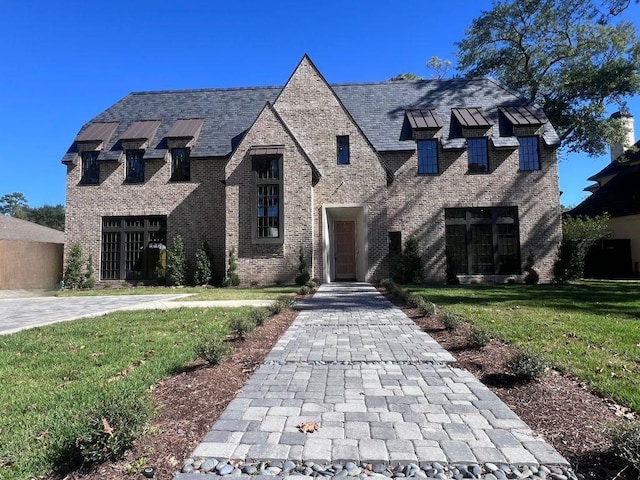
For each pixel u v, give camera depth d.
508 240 18.17
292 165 16.72
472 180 18.16
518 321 7.50
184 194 18.81
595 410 3.43
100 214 18.95
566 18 23.00
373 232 17.12
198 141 19.17
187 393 3.97
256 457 2.76
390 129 18.86
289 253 16.52
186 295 13.73
